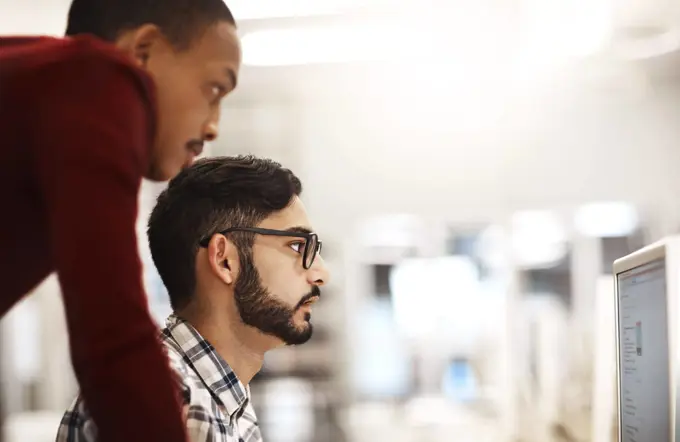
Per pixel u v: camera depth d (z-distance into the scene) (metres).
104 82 0.67
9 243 0.70
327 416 6.62
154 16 0.78
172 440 0.64
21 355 5.52
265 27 4.89
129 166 0.66
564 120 7.34
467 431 6.75
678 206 7.20
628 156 7.30
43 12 4.42
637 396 1.16
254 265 1.16
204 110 0.82
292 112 7.27
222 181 1.17
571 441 4.54
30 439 4.79
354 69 6.22
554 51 5.73
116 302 0.62
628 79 6.66
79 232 0.62
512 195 7.49
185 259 1.16
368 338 7.54
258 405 6.08
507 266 7.45
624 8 4.78
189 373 1.10
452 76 6.50
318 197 7.51
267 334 1.18
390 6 4.66
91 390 0.63
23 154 0.67
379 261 7.66
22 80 0.67
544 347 5.35
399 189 7.56
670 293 0.96
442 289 7.64
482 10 4.84
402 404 7.34
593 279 7.30
